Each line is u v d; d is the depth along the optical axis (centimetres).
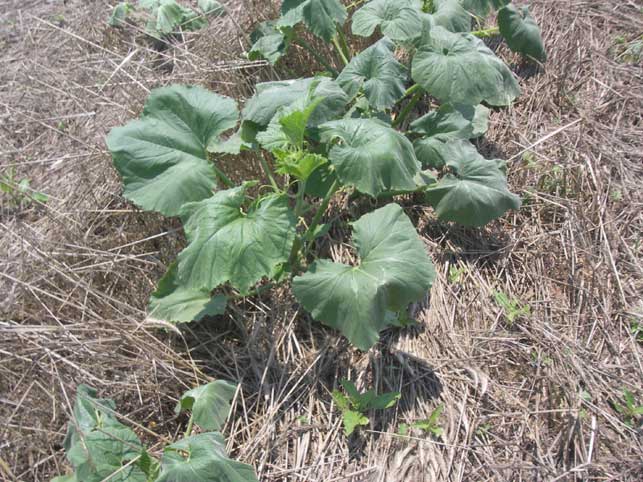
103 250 88
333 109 88
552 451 70
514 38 118
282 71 117
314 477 68
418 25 100
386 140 78
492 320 84
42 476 67
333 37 103
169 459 59
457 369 78
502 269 91
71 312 80
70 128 111
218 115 86
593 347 81
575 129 110
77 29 139
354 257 91
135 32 136
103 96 107
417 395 76
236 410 74
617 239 93
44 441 68
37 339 71
